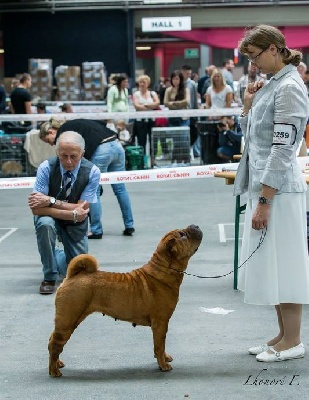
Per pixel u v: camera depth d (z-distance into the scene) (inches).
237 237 290.5
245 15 1309.1
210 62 1513.3
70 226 288.5
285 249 205.0
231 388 195.3
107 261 344.2
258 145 206.5
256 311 266.1
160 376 204.5
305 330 240.1
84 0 1240.2
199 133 652.7
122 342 234.5
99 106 964.0
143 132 732.7
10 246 390.6
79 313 201.2
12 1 1238.9
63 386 198.4
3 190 607.8
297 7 1299.2
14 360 220.7
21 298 289.6
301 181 206.2
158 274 201.5
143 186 608.1
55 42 1264.8
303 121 201.3
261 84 221.3
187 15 1300.4
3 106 826.8
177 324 252.1
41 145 628.4
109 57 1270.9
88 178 288.8
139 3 1248.2
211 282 306.0
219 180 632.4
